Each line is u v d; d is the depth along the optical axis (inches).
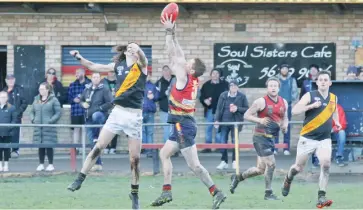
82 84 2375.7
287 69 2418.8
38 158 2186.3
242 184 1916.8
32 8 2482.8
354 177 2054.6
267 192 1601.9
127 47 1315.2
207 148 2092.8
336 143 2075.5
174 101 1358.3
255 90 2513.5
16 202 1536.7
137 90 1309.1
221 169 2108.8
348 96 2073.1
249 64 2511.1
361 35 2502.5
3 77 2598.4
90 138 2092.8
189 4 2453.2
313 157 2037.4
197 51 2514.8
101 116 2186.3
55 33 2524.6
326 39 2506.2
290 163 2181.3
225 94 2188.7
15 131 2101.4
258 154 1601.9
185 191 1743.4
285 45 2507.4
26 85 2529.5
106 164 2167.8
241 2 2269.9
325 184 1451.8
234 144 2058.3
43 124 2112.5
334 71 2502.5
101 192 1722.4
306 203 1535.4
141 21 2518.5
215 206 1337.4
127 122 1306.6
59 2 2351.1
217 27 2513.5
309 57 2506.2
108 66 1323.8
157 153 2079.2
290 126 2299.5
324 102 1470.2
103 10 2500.0
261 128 1589.6
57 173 2100.1
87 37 2527.1
